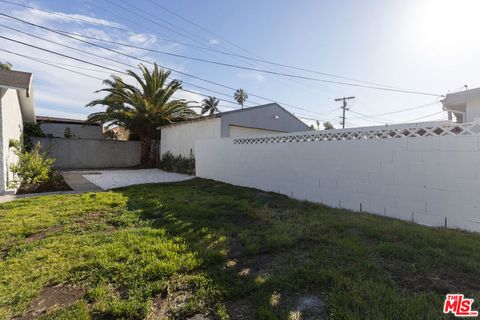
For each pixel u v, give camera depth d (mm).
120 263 2520
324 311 1846
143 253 2730
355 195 4859
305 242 3178
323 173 5418
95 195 6180
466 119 7000
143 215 4336
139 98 15109
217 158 8828
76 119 23484
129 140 19312
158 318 1803
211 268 2494
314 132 5602
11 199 6016
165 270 2377
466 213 3572
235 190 6859
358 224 3795
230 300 2004
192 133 13484
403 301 1898
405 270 2412
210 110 39188
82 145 17250
